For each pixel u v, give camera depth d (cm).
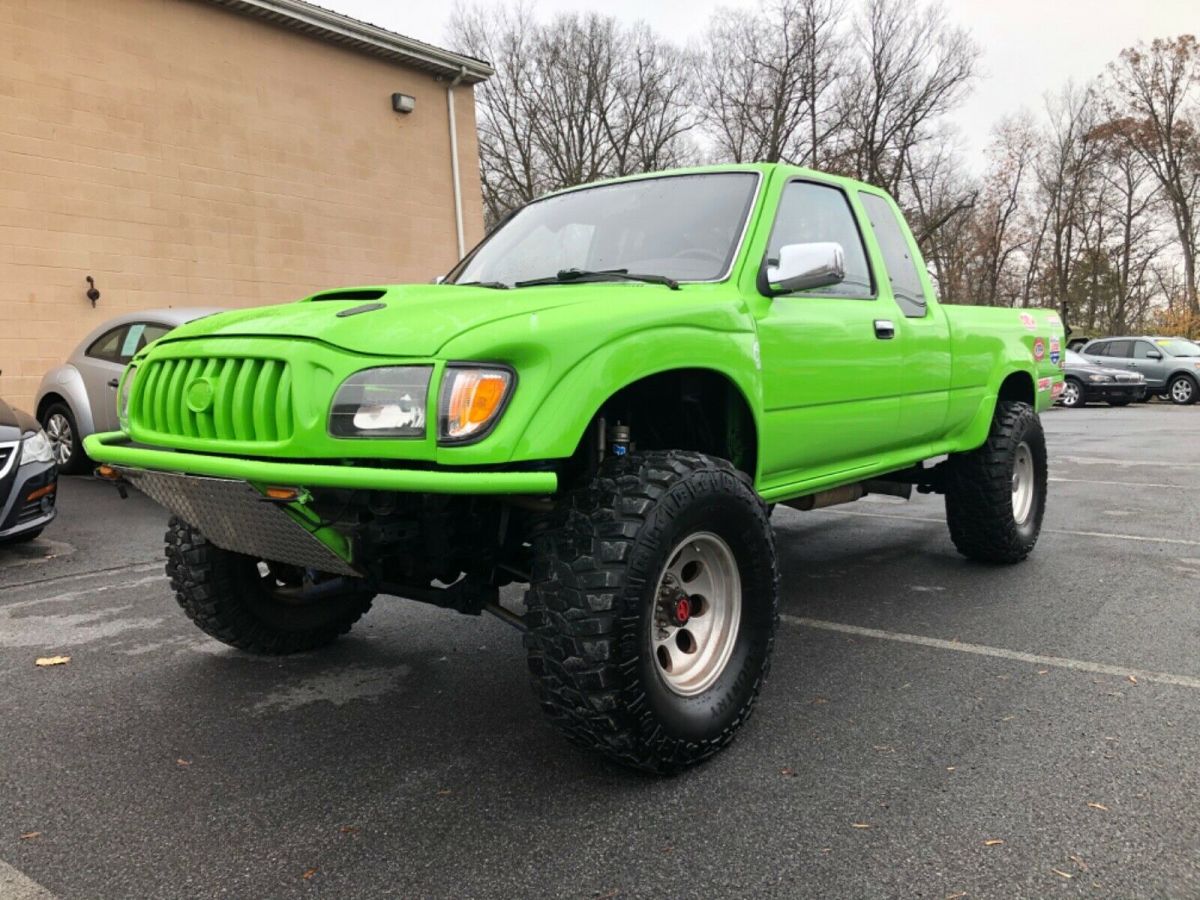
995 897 212
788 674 366
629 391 302
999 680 355
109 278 1109
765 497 346
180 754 298
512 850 236
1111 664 371
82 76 1079
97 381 823
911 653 389
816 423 359
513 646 410
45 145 1048
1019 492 550
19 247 1031
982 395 492
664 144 3969
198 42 1189
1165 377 2330
